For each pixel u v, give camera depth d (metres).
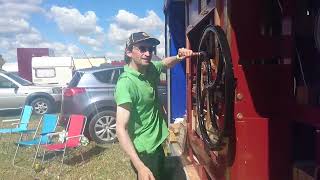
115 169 7.15
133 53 3.08
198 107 3.51
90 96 9.45
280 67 2.61
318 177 2.21
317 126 2.22
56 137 9.13
